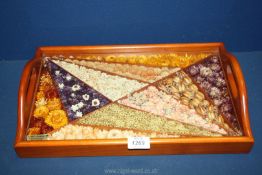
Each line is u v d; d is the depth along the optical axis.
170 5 1.34
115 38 1.46
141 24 1.41
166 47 1.40
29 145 1.07
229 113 1.18
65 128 1.15
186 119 1.17
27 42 1.46
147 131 1.13
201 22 1.41
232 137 1.07
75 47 1.40
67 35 1.44
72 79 1.32
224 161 1.15
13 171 1.14
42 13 1.35
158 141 1.07
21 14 1.35
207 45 1.40
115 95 1.26
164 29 1.43
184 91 1.26
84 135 1.12
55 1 1.31
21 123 1.10
